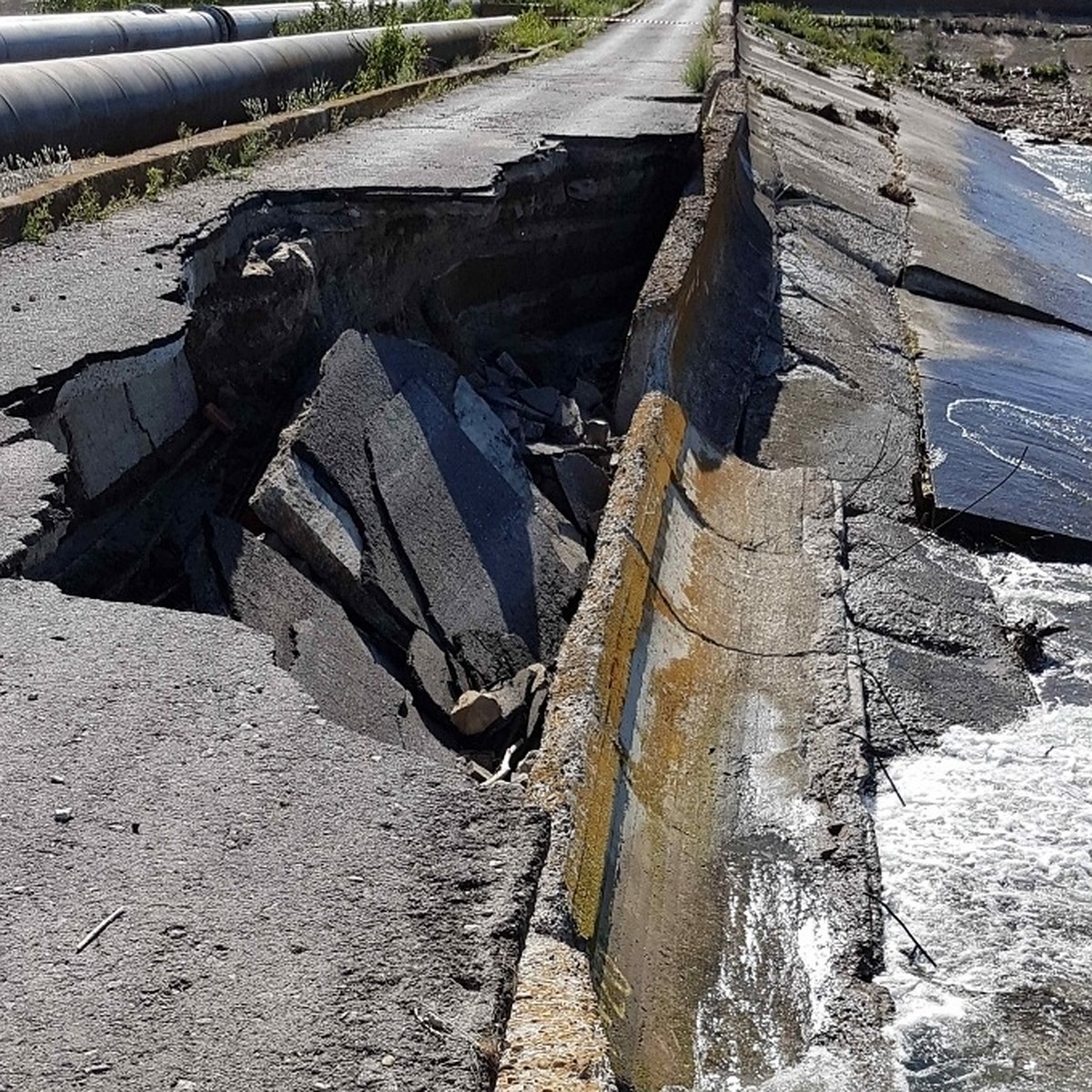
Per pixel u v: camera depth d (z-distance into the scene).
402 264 10.60
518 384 11.48
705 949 5.92
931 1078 5.39
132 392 6.99
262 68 14.12
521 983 3.78
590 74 21.25
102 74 10.98
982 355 14.89
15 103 9.73
